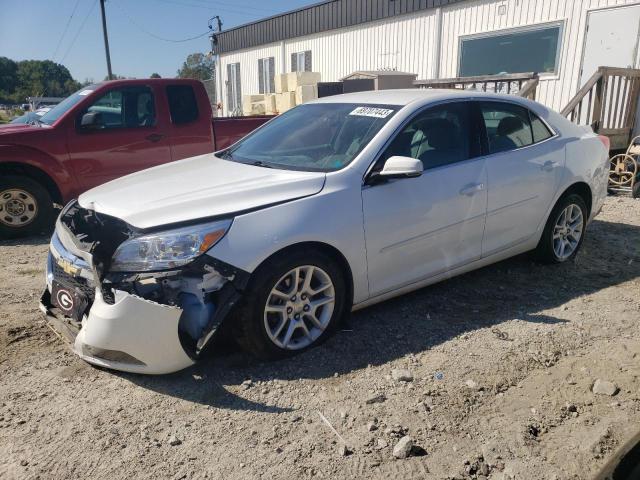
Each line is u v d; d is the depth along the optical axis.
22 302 4.32
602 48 9.75
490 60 11.64
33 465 2.51
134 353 2.96
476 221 4.17
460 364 3.36
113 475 2.46
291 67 18.11
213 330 2.99
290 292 3.33
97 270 3.02
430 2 12.59
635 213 7.23
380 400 3.00
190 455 2.59
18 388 3.10
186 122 7.22
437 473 2.48
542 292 4.51
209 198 3.26
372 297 3.73
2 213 6.28
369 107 4.16
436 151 4.02
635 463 1.72
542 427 2.81
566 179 4.80
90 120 6.40
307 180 3.45
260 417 2.86
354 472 2.48
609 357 3.47
